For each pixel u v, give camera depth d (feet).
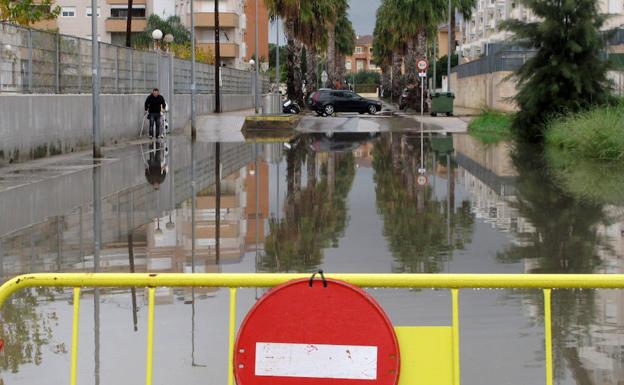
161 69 138.21
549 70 106.63
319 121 167.63
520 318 27.14
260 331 13.70
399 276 14.44
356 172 75.87
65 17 288.92
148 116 122.83
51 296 30.42
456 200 56.85
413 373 13.76
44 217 49.65
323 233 44.47
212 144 114.21
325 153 97.66
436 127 152.05
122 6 290.76
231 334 14.78
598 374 21.88
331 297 13.65
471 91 240.53
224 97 200.23
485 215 49.98
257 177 72.02
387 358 13.61
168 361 23.04
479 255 38.19
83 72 103.65
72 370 15.02
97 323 26.84
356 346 13.61
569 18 105.91
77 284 14.89
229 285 14.75
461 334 25.45
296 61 222.89
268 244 41.34
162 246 40.86
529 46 108.37
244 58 313.94
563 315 27.50
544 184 64.90
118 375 21.94
